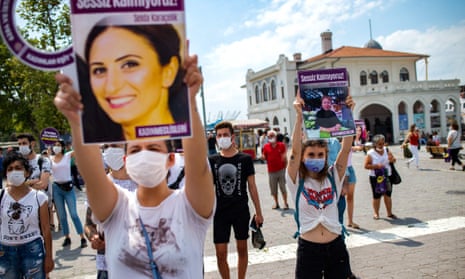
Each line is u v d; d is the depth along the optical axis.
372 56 39.28
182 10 1.72
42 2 14.06
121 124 1.70
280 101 43.69
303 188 3.26
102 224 2.07
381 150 7.26
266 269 5.10
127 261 1.95
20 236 3.62
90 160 1.89
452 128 13.99
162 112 1.73
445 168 14.54
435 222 6.80
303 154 3.29
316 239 3.13
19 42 1.60
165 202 2.06
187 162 1.95
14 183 3.61
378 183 7.24
